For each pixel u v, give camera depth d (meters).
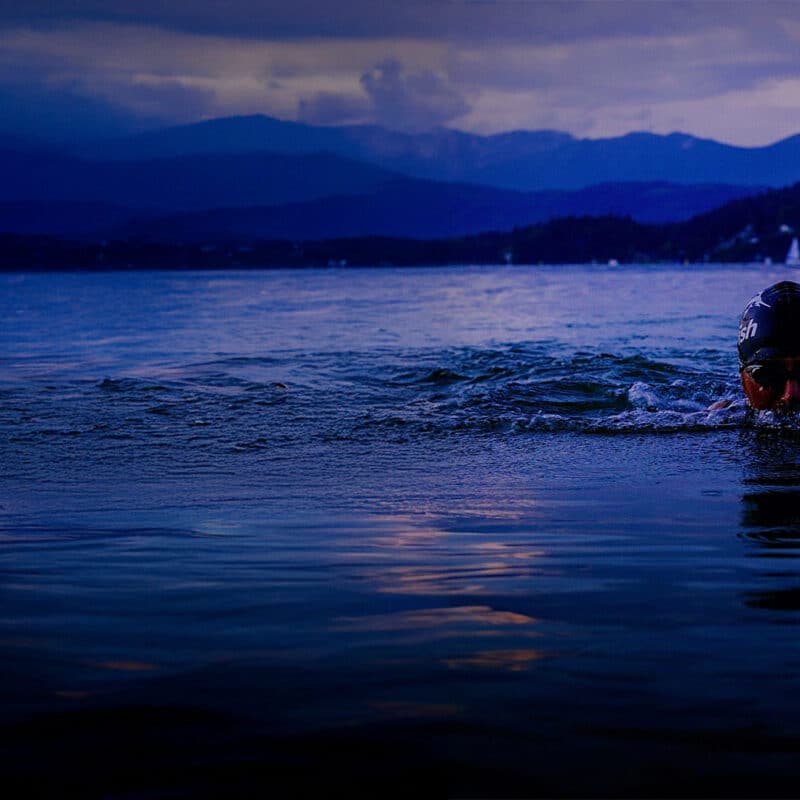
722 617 2.22
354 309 24.06
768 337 6.48
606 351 11.59
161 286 54.06
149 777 1.37
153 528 3.61
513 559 2.95
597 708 1.62
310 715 1.59
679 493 4.25
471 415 7.09
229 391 8.51
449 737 1.50
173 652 1.96
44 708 1.63
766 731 1.52
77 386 8.96
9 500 4.32
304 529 3.56
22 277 93.25
